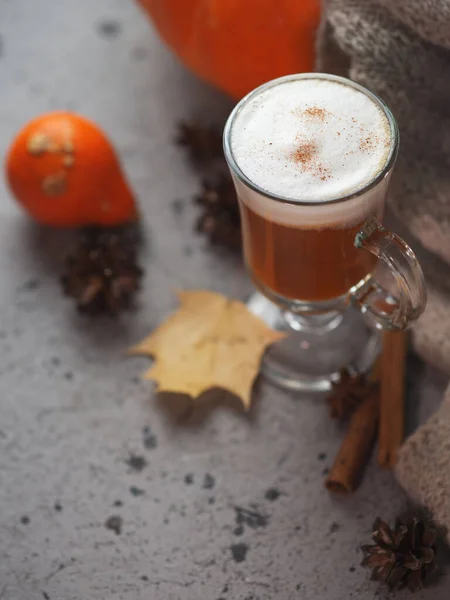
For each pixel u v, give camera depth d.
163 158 0.71
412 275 0.52
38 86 0.74
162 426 0.61
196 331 0.63
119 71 0.75
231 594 0.55
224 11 0.62
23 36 0.77
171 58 0.75
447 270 0.60
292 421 0.61
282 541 0.57
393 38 0.55
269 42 0.62
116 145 0.71
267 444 0.60
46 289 0.66
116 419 0.61
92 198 0.64
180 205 0.69
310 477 0.59
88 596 0.56
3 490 0.59
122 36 0.76
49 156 0.62
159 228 0.68
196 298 0.64
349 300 0.58
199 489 0.59
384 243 0.52
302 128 0.52
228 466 0.59
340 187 0.50
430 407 0.60
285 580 0.56
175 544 0.57
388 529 0.54
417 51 0.55
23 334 0.65
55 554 0.57
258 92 0.53
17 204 0.68
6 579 0.56
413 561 0.53
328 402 0.60
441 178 0.56
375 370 0.61
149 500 0.58
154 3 0.66
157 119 0.72
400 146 0.57
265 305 0.65
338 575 0.56
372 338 0.64
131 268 0.64
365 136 0.51
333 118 0.52
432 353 0.59
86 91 0.74
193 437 0.60
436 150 0.57
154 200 0.69
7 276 0.67
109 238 0.65
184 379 0.61
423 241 0.58
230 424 0.61
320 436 0.60
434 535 0.54
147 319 0.65
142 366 0.63
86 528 0.58
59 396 0.62
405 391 0.61
